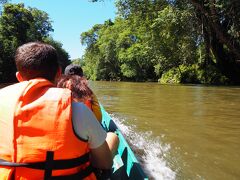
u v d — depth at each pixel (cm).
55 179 200
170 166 571
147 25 2858
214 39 2892
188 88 2470
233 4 2200
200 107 1291
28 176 196
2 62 4159
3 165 197
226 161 599
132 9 2702
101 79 6569
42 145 195
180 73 3662
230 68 3173
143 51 4078
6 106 202
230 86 2702
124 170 345
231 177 524
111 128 507
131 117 1052
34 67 211
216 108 1258
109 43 5978
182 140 747
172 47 2898
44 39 6531
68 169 201
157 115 1092
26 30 5109
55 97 203
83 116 206
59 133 196
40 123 197
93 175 224
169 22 2588
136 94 1961
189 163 587
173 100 1570
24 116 198
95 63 6969
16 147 196
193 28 2600
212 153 647
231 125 917
